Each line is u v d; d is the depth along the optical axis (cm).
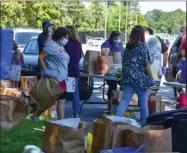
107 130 512
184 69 916
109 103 1027
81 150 523
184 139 514
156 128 512
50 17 3669
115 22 5878
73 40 904
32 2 3309
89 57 1009
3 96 754
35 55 1362
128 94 802
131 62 787
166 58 1145
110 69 998
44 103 789
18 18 3334
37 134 746
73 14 5131
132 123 553
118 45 1035
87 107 1173
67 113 1052
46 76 794
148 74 794
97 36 5034
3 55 816
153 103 914
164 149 490
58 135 520
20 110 771
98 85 1744
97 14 5772
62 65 807
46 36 938
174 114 546
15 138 720
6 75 834
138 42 789
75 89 930
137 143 488
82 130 523
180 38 1222
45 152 532
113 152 478
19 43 1658
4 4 3138
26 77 1006
